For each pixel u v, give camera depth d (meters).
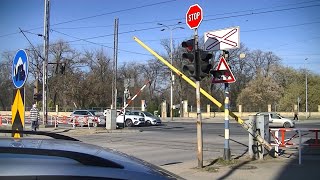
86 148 2.62
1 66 93.19
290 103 86.94
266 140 14.41
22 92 7.68
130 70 98.25
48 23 35.38
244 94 91.31
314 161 13.81
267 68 100.88
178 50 76.31
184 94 85.06
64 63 40.28
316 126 43.41
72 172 2.04
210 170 11.96
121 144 20.41
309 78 91.44
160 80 90.56
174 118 68.38
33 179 1.93
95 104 86.06
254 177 10.98
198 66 12.06
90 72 91.38
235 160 13.70
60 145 2.60
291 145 14.59
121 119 41.28
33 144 2.54
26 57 7.60
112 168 2.18
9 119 38.88
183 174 11.45
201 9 12.08
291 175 11.24
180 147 19.03
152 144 20.44
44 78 35.72
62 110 78.50
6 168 1.97
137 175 2.17
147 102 95.62
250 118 14.26
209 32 13.52
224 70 13.09
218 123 50.31
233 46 12.88
